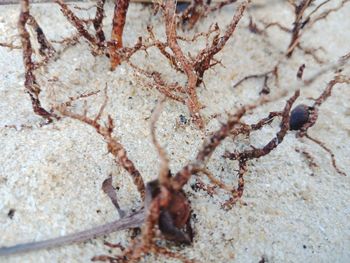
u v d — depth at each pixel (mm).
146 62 158
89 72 151
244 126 145
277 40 180
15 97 144
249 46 176
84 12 169
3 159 130
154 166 135
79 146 134
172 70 158
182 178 107
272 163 143
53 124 138
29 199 124
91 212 124
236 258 124
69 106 142
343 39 186
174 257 114
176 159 138
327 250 129
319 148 151
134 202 127
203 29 175
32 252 115
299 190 139
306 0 162
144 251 109
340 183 143
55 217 122
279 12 188
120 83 150
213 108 154
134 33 167
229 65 168
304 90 167
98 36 150
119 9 137
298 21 166
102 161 132
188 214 114
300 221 133
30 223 120
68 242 117
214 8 175
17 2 167
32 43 147
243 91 162
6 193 124
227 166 139
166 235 113
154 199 102
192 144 142
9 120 138
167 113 146
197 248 123
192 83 139
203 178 135
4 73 150
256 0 188
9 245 116
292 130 152
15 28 161
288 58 175
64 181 128
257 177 139
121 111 145
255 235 128
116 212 124
